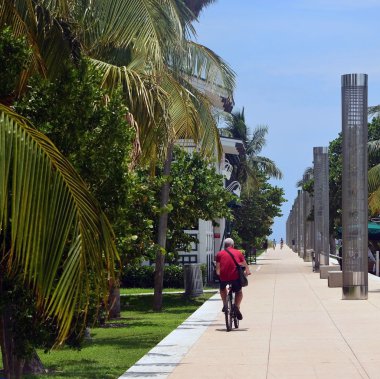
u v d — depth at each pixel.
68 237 12.02
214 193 49.44
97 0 20.45
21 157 11.38
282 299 44.62
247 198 115.06
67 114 16.08
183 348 24.61
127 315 44.81
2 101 15.87
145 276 64.38
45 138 11.66
